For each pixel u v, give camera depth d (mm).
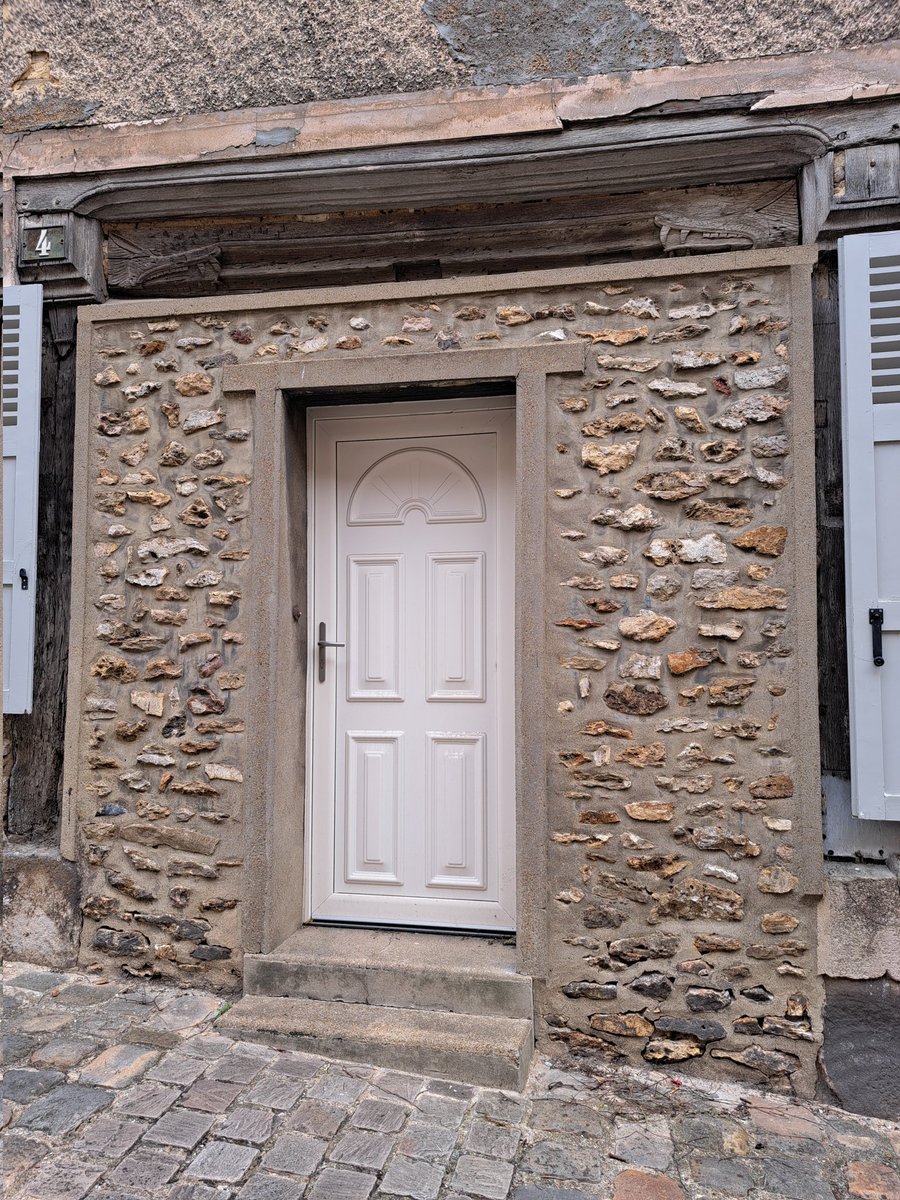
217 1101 2178
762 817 2508
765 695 2533
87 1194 1844
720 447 2598
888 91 2541
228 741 2834
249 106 2898
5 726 3061
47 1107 2121
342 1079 2305
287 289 3006
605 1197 1908
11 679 2932
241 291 3039
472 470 2959
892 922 2434
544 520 2646
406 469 3008
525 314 2729
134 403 2975
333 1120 2123
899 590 2453
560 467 2680
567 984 2568
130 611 2930
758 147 2631
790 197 2689
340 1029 2447
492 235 2861
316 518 3041
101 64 3002
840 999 2447
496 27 2762
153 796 2875
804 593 2520
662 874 2545
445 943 2803
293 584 2930
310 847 2980
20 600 2934
